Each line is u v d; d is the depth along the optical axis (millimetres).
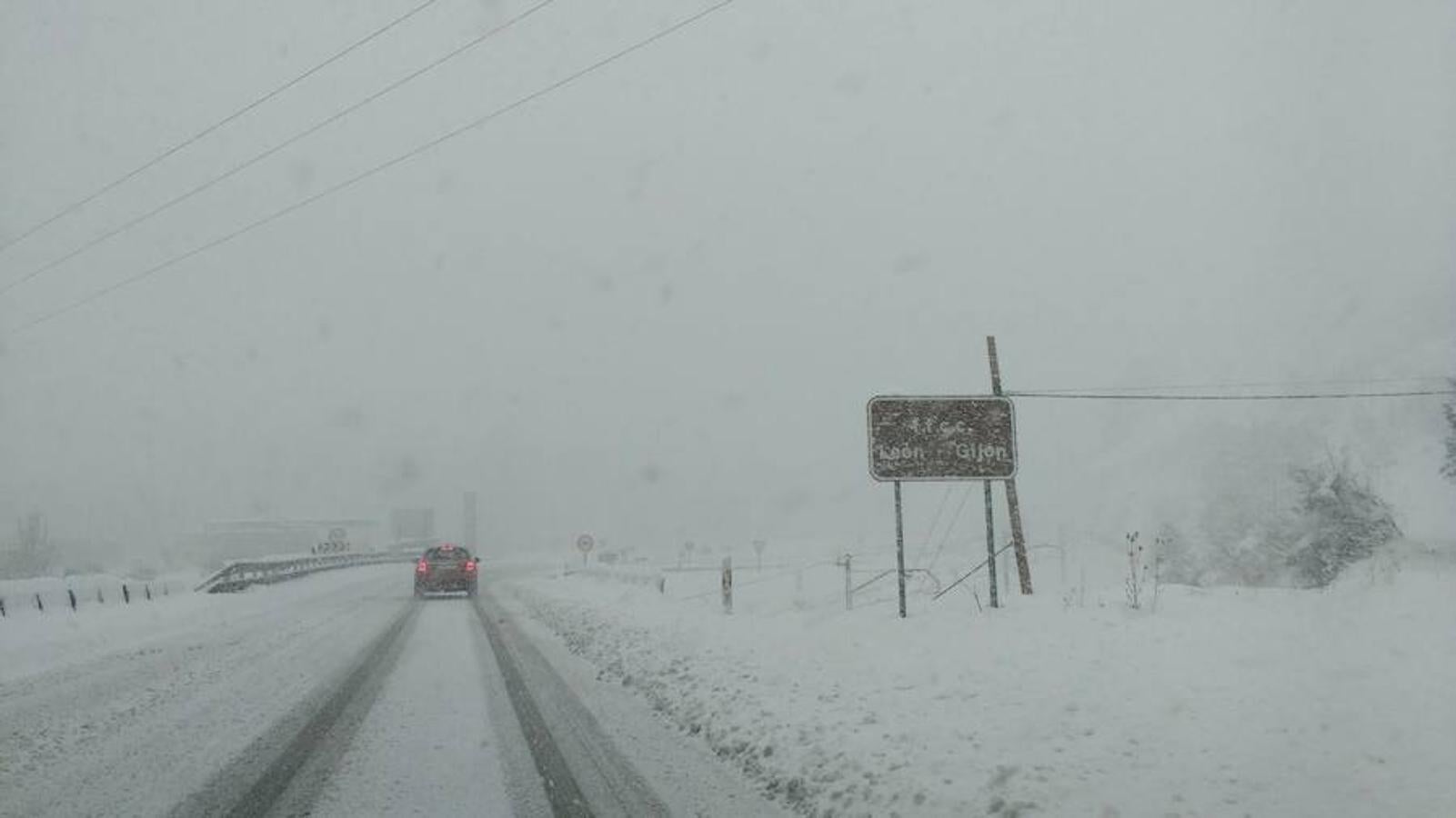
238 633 21172
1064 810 6527
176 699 12719
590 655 16547
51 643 19109
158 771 8906
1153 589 15305
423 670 15109
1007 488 18266
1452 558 16734
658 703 11938
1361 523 22078
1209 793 6465
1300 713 7668
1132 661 9828
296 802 7891
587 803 7746
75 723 11234
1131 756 7266
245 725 10906
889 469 14875
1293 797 6246
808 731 9117
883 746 8281
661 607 22406
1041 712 8539
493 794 8016
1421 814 5801
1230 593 14320
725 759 9133
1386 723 7203
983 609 14172
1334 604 11781
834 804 7402
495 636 20078
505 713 11469
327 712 11648
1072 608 13430
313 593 36938
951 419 15008
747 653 13430
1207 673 9070
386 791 8164
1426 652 8875
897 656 11547
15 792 8273
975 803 6891
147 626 22891
